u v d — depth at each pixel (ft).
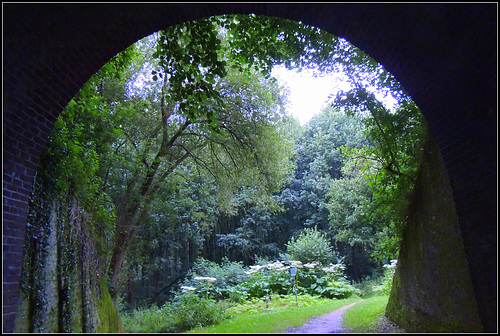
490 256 16.92
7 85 16.57
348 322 30.53
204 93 30.86
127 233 45.78
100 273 27.99
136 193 47.34
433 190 23.94
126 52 32.22
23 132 18.15
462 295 20.03
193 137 53.78
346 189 85.71
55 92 19.56
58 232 22.82
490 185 16.66
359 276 108.58
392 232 30.17
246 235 103.60
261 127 49.96
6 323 16.25
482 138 16.96
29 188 18.93
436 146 23.75
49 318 20.20
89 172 29.35
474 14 14.80
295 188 124.47
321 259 75.97
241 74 48.32
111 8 17.97
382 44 20.20
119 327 27.73
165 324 33.60
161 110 49.34
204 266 75.25
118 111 39.40
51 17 16.70
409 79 20.81
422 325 24.70
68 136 26.32
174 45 29.27
